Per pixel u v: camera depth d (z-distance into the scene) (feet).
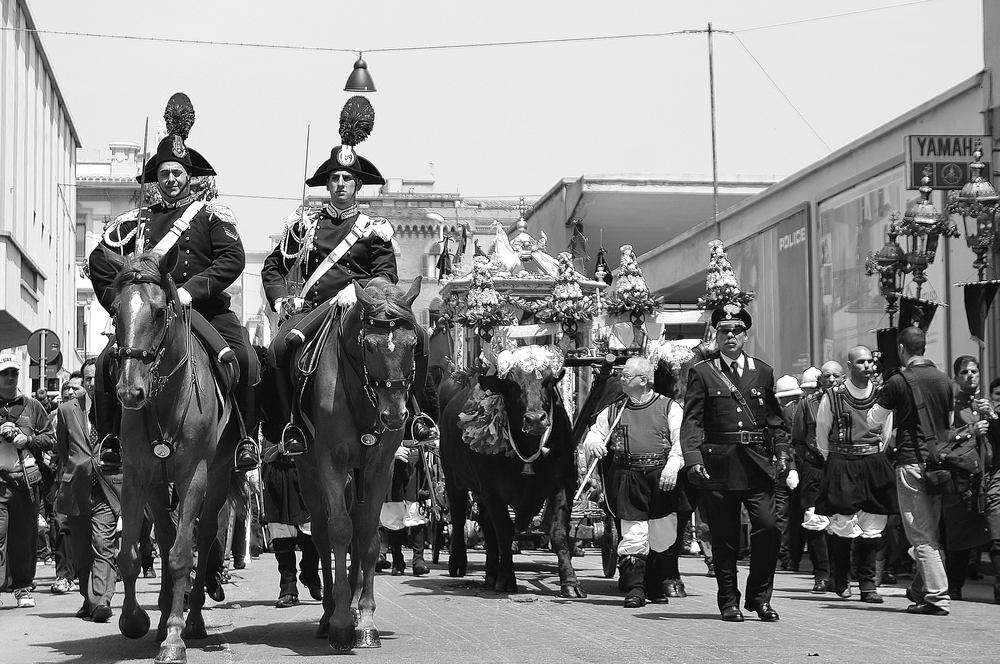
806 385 53.11
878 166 61.26
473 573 52.65
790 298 73.05
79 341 187.32
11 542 41.98
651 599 39.22
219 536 38.34
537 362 39.93
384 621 34.60
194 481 27.76
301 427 30.35
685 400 35.24
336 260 32.22
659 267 99.09
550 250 113.91
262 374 32.60
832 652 28.12
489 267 60.54
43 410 43.68
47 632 34.17
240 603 41.06
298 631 33.27
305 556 40.29
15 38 115.03
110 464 29.53
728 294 42.34
